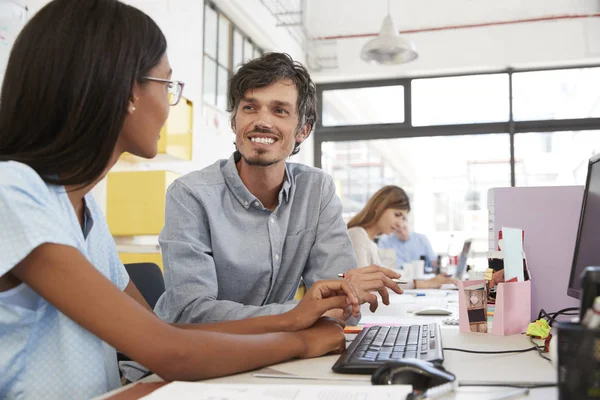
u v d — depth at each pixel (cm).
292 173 162
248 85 142
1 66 217
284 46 603
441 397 68
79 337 80
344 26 648
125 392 75
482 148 648
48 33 77
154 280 186
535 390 72
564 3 595
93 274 75
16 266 73
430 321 154
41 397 79
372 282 124
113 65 79
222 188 148
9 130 79
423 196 709
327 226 160
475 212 362
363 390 70
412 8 630
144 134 88
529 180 623
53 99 77
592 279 60
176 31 397
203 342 80
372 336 108
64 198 83
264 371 86
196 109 430
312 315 105
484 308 125
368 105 668
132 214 327
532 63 605
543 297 140
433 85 652
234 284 146
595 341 53
